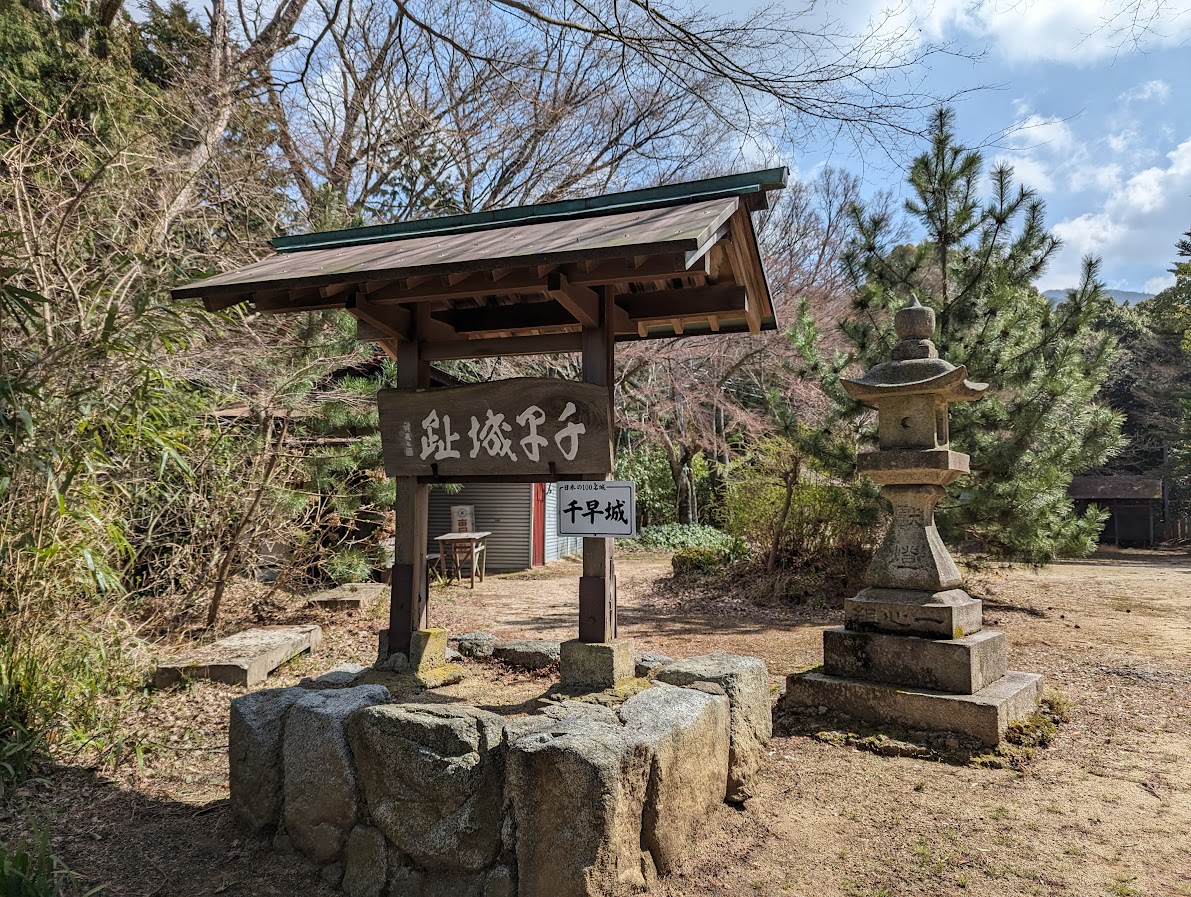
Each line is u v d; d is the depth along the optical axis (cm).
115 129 708
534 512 1457
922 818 343
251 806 333
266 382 713
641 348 1329
